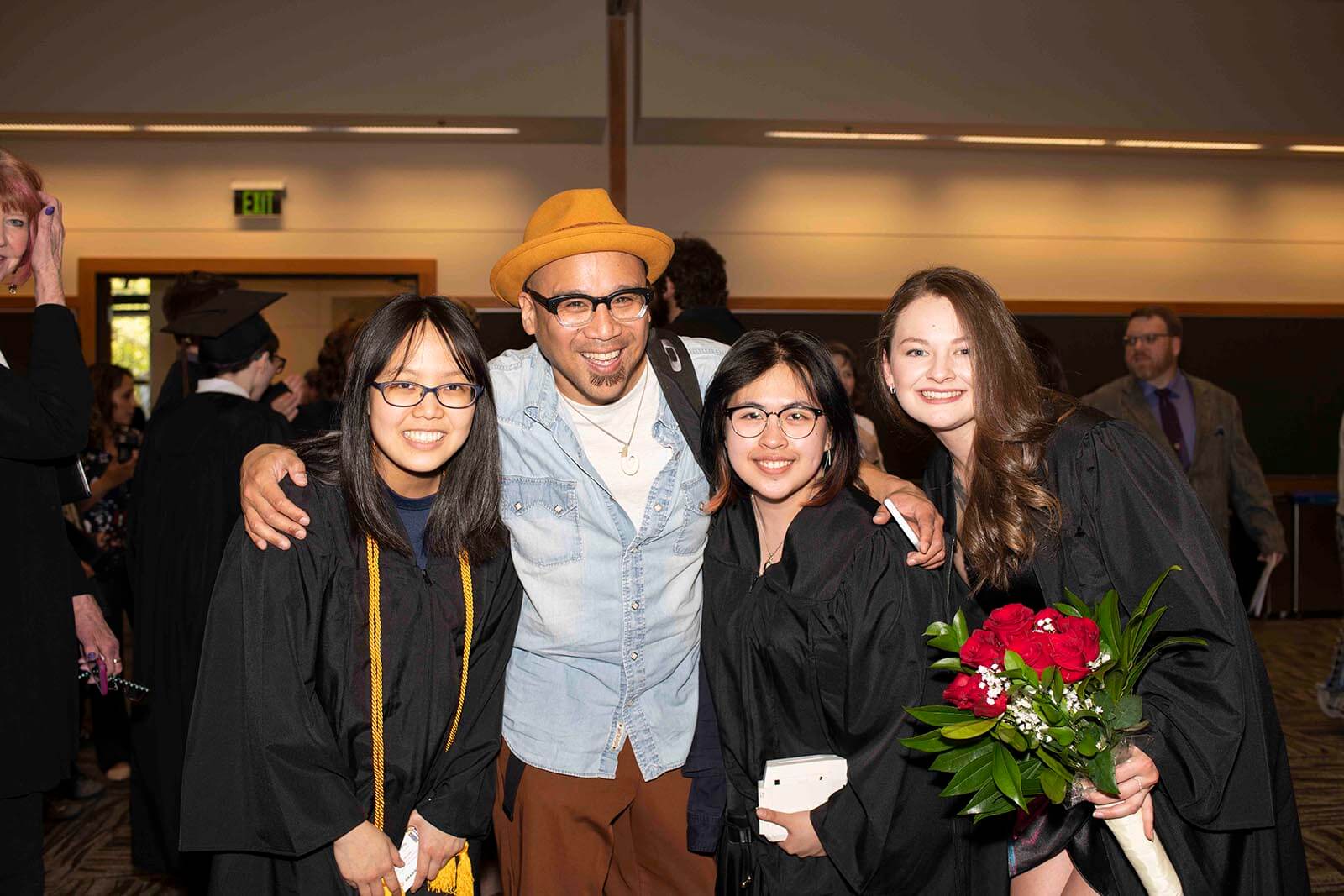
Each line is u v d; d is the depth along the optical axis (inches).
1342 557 169.6
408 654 64.7
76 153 257.3
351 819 61.7
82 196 257.6
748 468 69.2
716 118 235.3
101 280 261.1
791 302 268.5
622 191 263.0
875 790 67.0
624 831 79.9
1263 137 257.4
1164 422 181.9
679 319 105.4
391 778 64.4
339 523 64.1
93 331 258.5
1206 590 60.3
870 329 270.2
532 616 74.4
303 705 62.0
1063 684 55.1
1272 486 283.7
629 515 73.5
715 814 75.4
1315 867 118.5
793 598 69.2
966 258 275.4
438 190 261.4
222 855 63.1
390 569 64.6
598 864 75.4
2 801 72.3
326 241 260.7
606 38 235.1
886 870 67.7
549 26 233.1
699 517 75.0
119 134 249.3
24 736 71.8
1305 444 285.3
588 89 233.5
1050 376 108.3
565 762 73.8
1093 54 246.7
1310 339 284.8
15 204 75.5
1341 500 168.6
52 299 77.8
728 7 235.1
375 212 261.0
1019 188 277.0
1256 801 61.4
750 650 71.9
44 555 74.4
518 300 75.5
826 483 71.4
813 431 68.6
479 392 64.4
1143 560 62.1
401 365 61.8
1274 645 231.5
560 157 262.5
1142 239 281.7
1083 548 63.8
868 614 67.8
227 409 115.0
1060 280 278.8
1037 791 58.8
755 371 68.4
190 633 109.7
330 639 63.1
